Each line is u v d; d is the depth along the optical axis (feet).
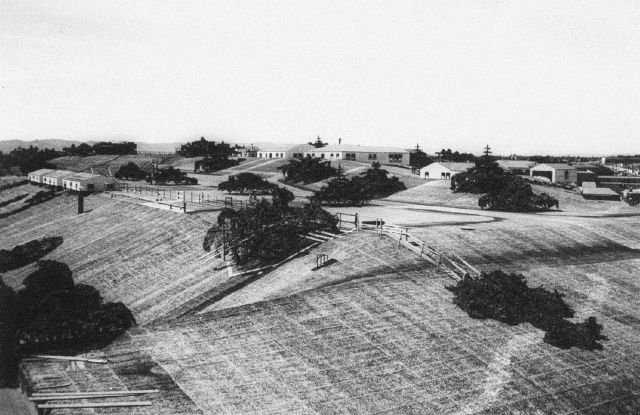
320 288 136.46
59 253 229.25
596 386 108.27
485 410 96.73
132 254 203.31
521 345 118.52
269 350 108.88
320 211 184.14
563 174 407.44
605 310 142.82
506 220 224.94
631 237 207.00
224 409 90.43
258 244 168.14
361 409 93.71
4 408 90.38
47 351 106.83
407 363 107.76
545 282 154.71
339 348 110.63
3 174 554.46
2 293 109.19
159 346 108.99
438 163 398.01
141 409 87.92
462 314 128.06
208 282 160.45
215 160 497.46
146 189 345.31
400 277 144.05
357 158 509.76
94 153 625.41
